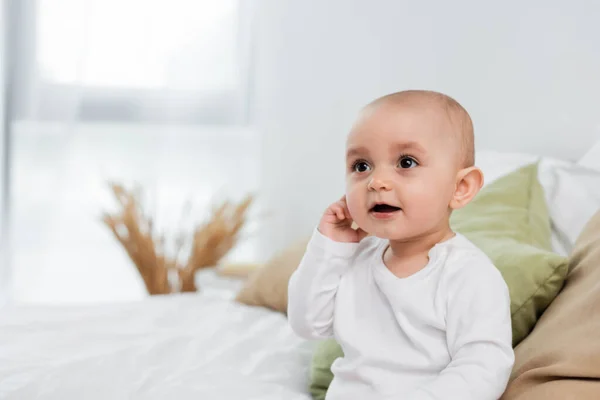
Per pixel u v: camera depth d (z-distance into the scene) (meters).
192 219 2.98
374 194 1.00
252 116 2.94
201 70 2.96
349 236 1.10
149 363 1.39
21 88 2.95
